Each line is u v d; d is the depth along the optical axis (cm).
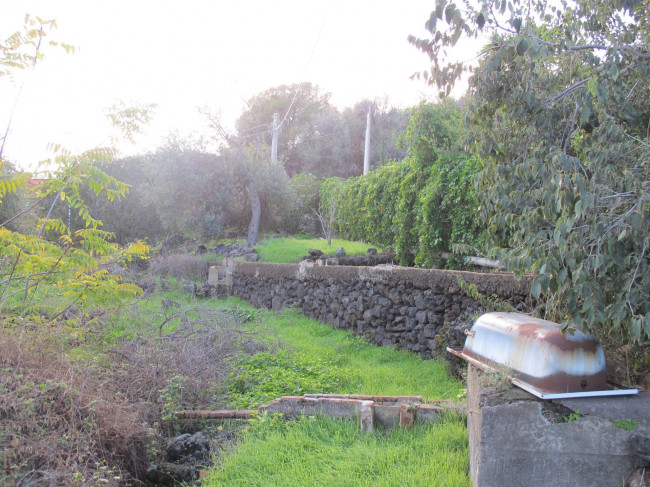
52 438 338
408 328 798
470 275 696
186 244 2175
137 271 1608
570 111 358
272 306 1280
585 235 291
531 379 312
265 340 768
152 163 2198
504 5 333
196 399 525
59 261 526
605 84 323
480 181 405
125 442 394
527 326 341
